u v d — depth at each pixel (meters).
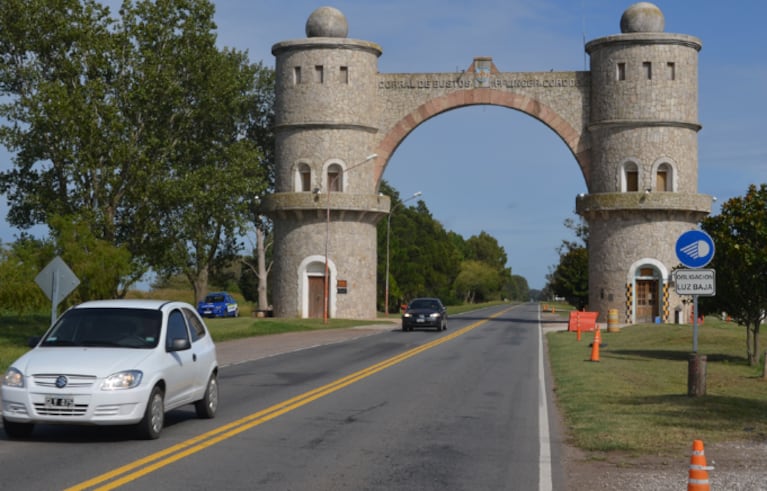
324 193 60.16
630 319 58.41
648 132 57.97
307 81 60.75
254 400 17.67
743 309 27.38
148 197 47.94
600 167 59.41
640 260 58.28
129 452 11.90
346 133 60.75
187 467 10.94
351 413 15.98
